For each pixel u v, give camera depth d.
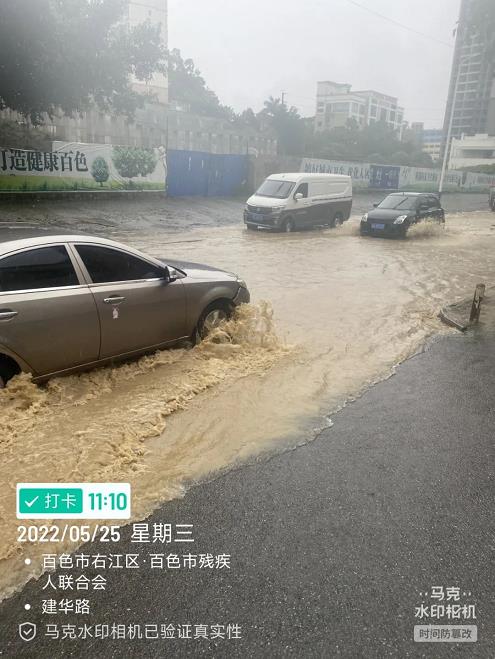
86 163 20.91
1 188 18.77
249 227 18.88
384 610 2.71
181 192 25.09
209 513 3.45
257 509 3.50
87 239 5.03
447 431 4.69
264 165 28.23
